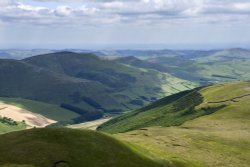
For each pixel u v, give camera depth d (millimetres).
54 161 79750
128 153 95000
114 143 97438
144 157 98312
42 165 77562
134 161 91938
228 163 127375
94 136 96875
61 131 94500
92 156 86062
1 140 88688
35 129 95438
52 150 83875
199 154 134250
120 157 90875
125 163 88688
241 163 130000
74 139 91562
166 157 115500
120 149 95500
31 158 79625
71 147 87188
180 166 110000
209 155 135000
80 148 87812
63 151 84250
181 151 134625
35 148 83875
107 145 94250
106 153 89750
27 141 87688
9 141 87812
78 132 96312
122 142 101188
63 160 80750
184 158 122375
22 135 91562
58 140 89562
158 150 128625
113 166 85125
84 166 81000
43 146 85062
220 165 123375
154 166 95188
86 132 97938
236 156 139375
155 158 104312
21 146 84688
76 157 83438
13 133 93188
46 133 92438
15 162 77688
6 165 76062
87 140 92938
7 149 83188
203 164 121312
